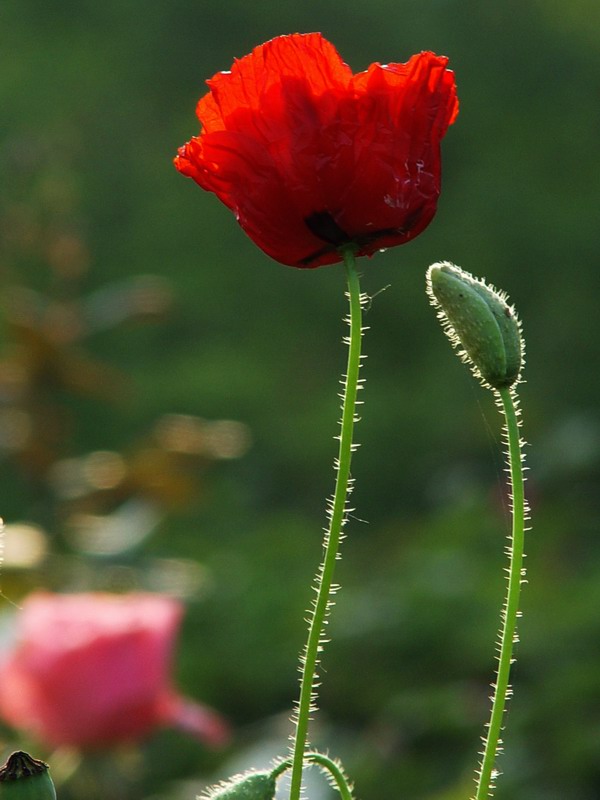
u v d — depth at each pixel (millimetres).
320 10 7836
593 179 7035
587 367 6145
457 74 7629
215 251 6863
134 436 5371
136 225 7004
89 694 1484
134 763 1562
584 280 6664
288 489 5316
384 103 1117
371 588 2664
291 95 1117
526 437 4090
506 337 1118
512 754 2004
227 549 3225
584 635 2238
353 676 2379
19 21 7531
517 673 2266
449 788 1989
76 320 2271
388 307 6699
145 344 6129
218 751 2178
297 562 3072
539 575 2645
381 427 5355
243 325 6574
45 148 2551
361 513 5301
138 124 7375
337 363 6473
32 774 1095
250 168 1118
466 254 6930
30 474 2150
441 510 3338
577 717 2027
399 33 7848
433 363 6047
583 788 1949
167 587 2037
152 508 2131
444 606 2400
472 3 7742
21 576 1887
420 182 1120
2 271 2498
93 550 2061
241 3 7742
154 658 1504
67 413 2240
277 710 2473
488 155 7281
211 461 2170
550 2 7672
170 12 7660
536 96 7531
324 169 1113
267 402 5480
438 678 2342
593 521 2945
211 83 1122
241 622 2590
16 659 1495
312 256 1127
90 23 7691
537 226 6863
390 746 2057
